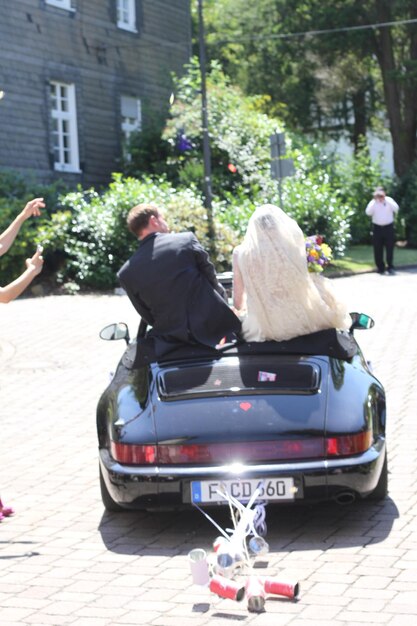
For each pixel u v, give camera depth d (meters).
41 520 6.37
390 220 22.98
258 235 6.27
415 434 8.09
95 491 7.00
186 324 6.29
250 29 42.75
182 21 33.19
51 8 26.27
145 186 22.17
